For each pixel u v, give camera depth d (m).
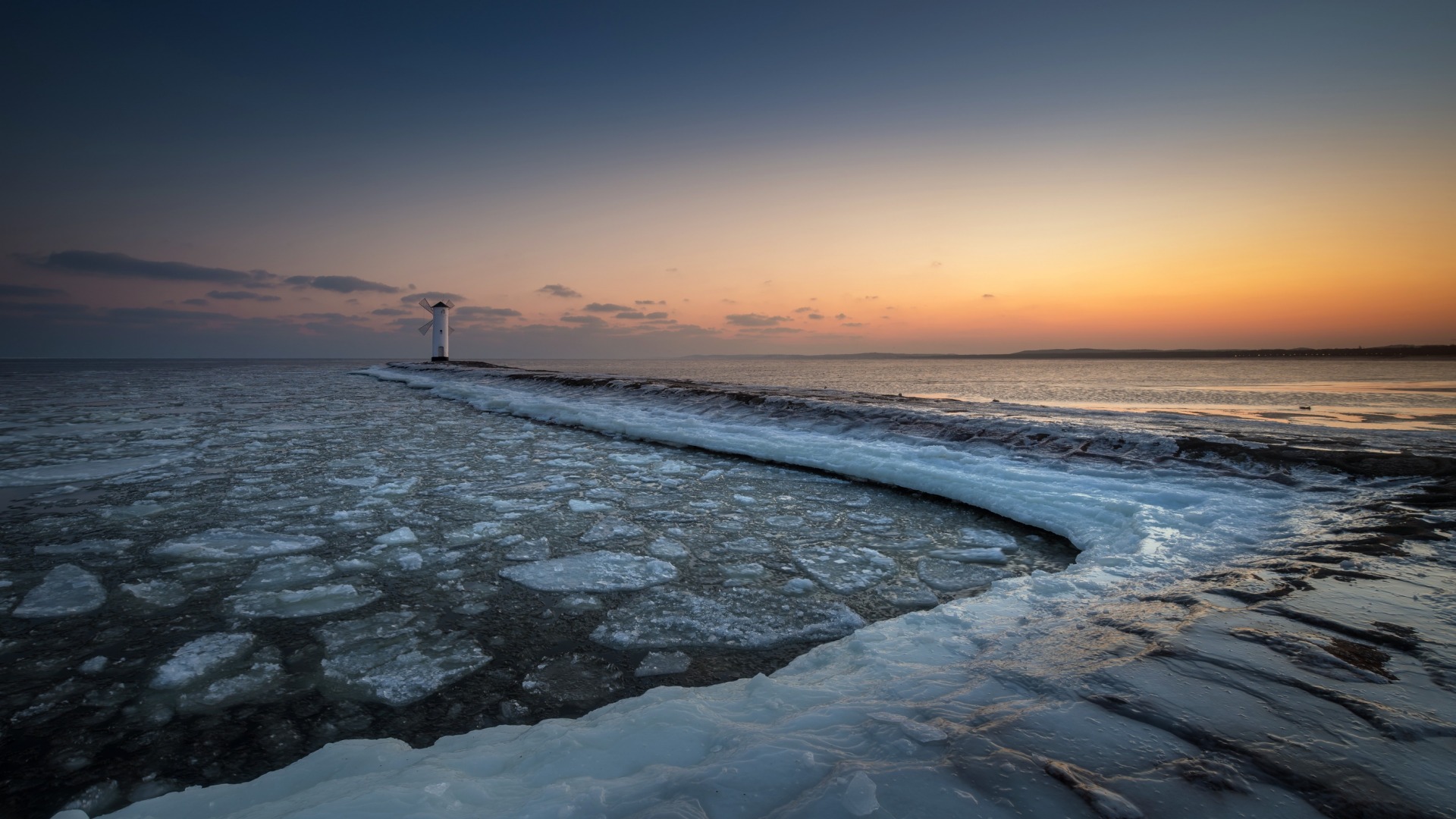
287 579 3.48
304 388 21.53
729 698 1.99
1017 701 1.65
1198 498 4.51
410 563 3.76
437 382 21.20
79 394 18.23
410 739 2.00
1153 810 1.14
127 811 1.51
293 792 1.59
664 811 1.21
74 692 2.29
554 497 5.54
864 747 1.46
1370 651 1.84
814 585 3.45
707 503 5.38
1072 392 27.53
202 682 2.37
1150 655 1.86
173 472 6.48
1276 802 1.16
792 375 48.72
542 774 1.51
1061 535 4.39
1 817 1.64
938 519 4.86
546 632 2.84
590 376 18.16
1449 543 3.12
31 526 4.46
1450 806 1.13
